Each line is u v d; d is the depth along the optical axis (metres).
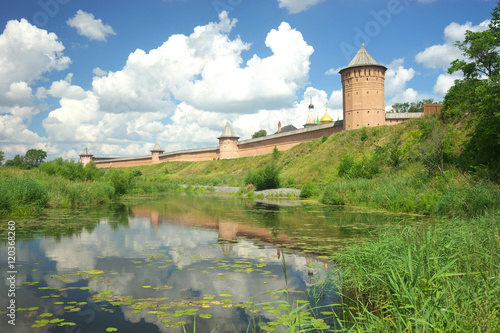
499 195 9.50
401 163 22.75
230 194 34.75
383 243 5.38
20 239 8.08
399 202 14.50
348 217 12.66
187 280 4.99
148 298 4.24
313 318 3.61
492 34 20.36
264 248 7.32
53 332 3.26
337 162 38.41
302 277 5.15
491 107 14.66
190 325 3.47
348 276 4.89
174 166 78.75
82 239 8.24
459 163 16.70
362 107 45.72
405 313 3.14
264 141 62.03
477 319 2.52
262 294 4.40
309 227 10.31
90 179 24.67
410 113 46.69
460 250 4.21
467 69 22.89
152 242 8.00
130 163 96.06
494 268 3.65
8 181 12.96
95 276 5.17
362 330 3.09
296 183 35.72
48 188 16.20
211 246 7.56
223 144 70.25
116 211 15.20
